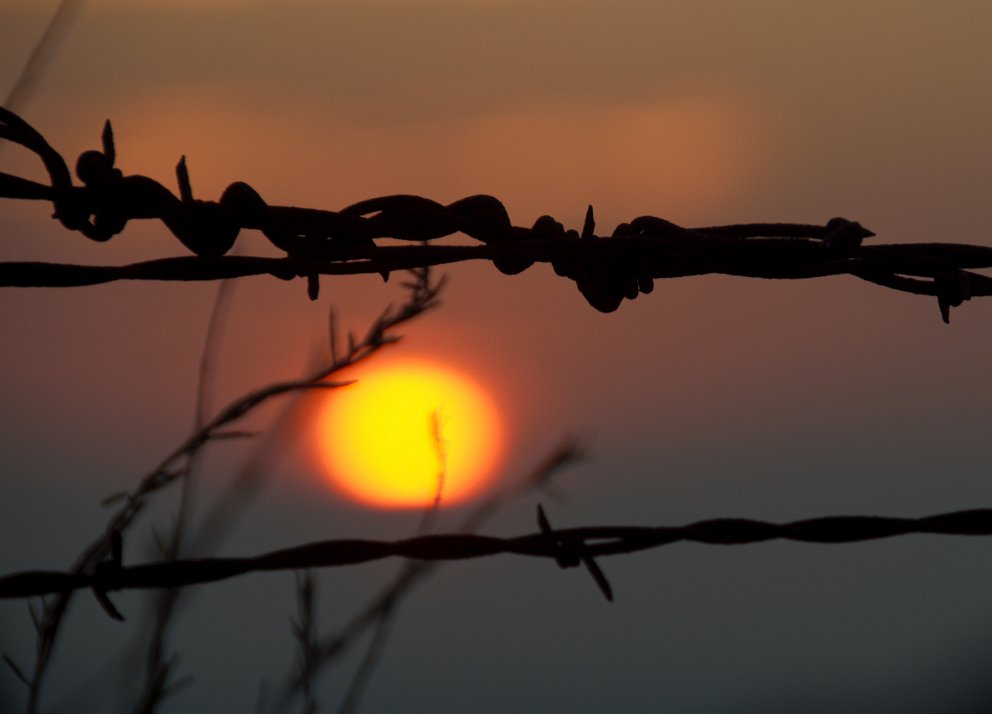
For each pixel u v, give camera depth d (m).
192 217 2.60
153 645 2.62
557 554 2.60
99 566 2.56
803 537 2.63
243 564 2.57
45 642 2.61
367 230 2.64
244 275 2.61
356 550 2.58
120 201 2.59
